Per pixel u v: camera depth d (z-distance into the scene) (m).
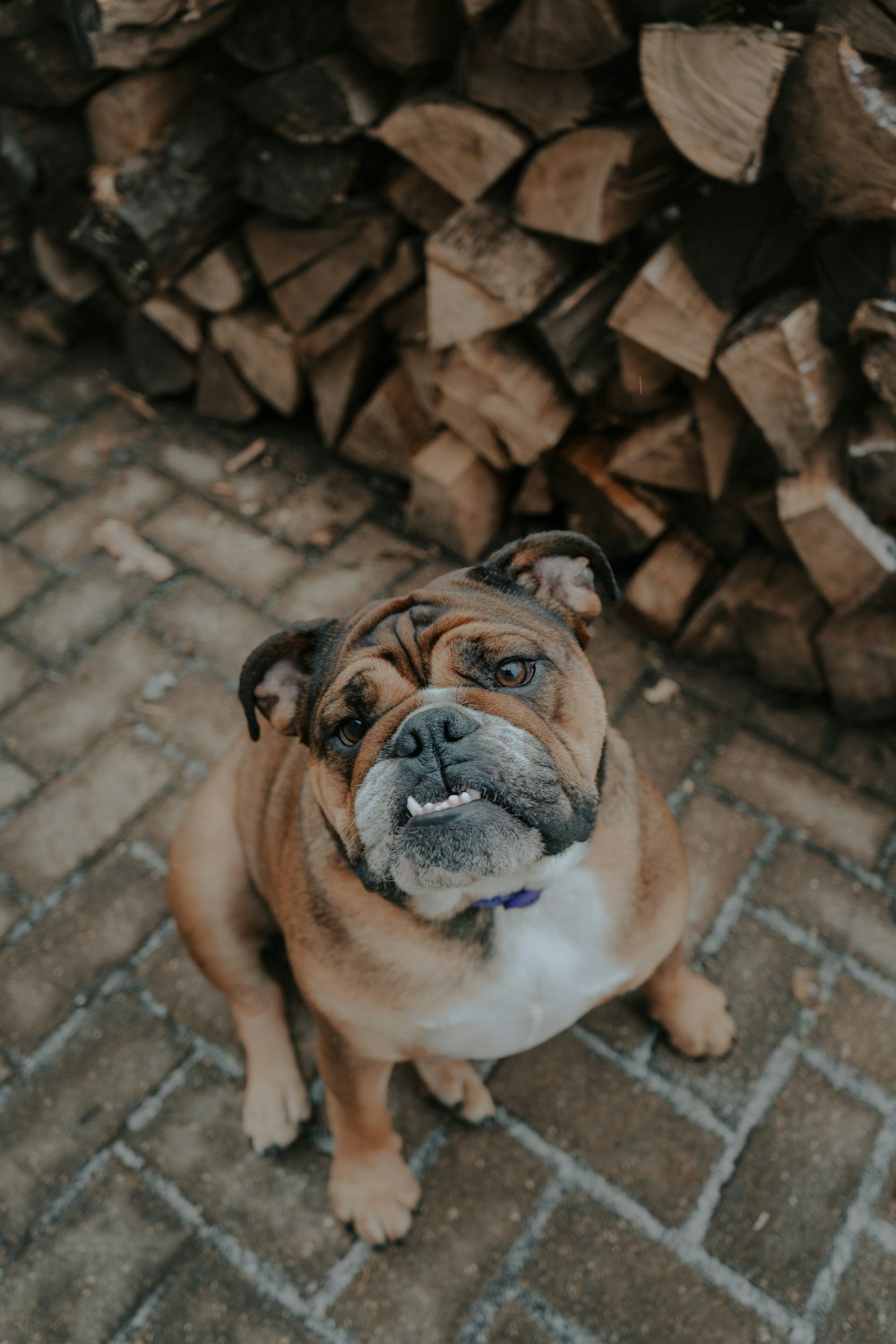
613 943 1.10
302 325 1.80
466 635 0.98
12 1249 1.24
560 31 1.31
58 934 1.46
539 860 1.00
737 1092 1.29
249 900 1.28
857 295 1.31
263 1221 1.24
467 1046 1.13
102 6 1.50
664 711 1.62
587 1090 1.30
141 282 1.83
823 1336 1.15
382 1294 1.19
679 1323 1.16
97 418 2.06
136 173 1.75
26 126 1.83
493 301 1.53
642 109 1.41
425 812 0.92
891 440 1.38
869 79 1.19
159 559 1.84
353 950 1.06
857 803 1.51
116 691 1.69
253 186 1.72
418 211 1.64
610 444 1.69
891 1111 1.27
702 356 1.43
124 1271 1.22
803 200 1.28
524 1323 1.17
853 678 1.53
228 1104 1.32
